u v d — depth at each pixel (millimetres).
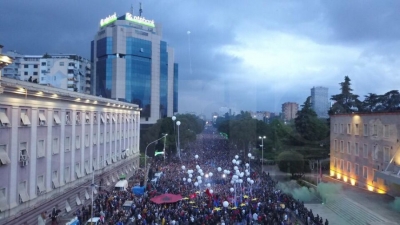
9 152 23391
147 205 29406
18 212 24109
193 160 49281
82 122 36156
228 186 35781
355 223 26859
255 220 25906
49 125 28906
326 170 40781
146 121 63531
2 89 20641
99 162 41281
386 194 28578
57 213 28875
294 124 45844
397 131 27891
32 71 44500
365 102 42375
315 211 30594
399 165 27422
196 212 26906
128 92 60938
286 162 41156
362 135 32938
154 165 51250
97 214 28375
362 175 32625
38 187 26938
